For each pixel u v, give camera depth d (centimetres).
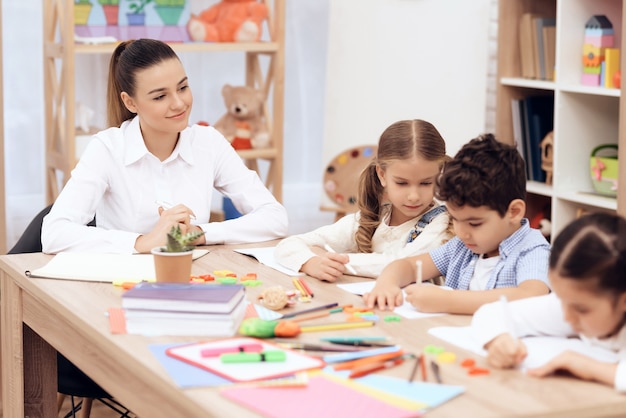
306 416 132
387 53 467
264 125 481
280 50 470
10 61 486
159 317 175
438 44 461
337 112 479
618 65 384
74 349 203
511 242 197
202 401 140
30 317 232
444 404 138
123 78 260
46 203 459
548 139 419
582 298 145
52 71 439
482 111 461
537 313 167
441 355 159
